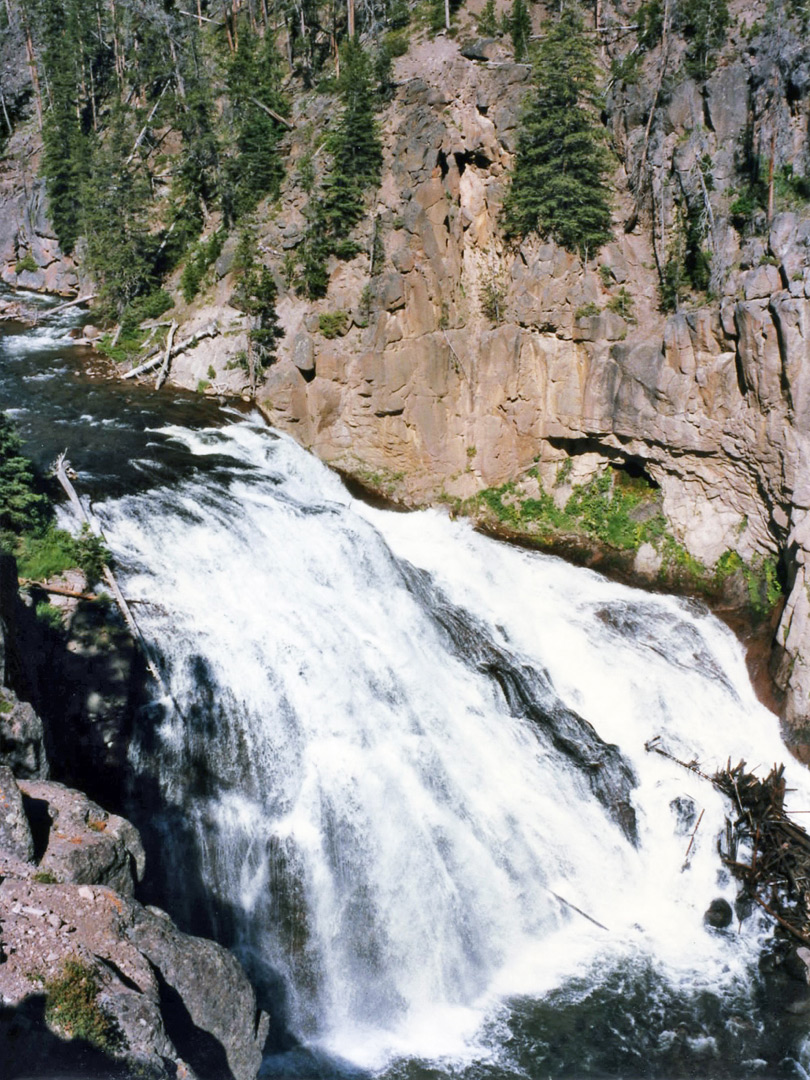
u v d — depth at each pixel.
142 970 17.73
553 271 43.31
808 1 40.00
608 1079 25.00
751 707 38.72
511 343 43.97
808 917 30.56
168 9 74.38
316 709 31.09
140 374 48.72
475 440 45.47
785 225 37.84
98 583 31.30
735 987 28.28
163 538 34.41
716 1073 25.44
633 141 44.03
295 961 27.12
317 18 62.69
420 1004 27.30
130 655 29.17
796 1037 26.67
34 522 32.97
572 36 43.38
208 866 27.52
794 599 37.84
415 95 46.81
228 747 29.31
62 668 28.42
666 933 30.34
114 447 40.22
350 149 46.38
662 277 42.75
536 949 29.42
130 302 52.97
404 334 44.31
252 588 34.12
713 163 41.47
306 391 45.47
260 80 56.16
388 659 33.88
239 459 42.00
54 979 16.33
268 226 49.38
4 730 21.67
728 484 41.38
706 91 41.94
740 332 38.16
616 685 37.66
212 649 30.77
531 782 32.69
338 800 29.27
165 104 67.56
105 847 19.83
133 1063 15.89
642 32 47.56
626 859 32.38
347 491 44.88
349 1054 25.44
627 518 44.22
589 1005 27.47
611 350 42.31
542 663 37.94
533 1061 25.48
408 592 37.94
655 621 40.81
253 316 46.50
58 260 65.12
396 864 28.95
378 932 27.94
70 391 46.41
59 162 62.19
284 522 37.28
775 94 40.09
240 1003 19.95
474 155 44.97
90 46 75.69
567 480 45.34
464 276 45.78
